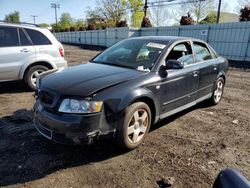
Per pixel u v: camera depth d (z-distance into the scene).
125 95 3.33
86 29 46.75
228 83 9.12
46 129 3.28
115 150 3.64
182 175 3.12
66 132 3.06
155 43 4.48
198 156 3.59
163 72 4.00
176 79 4.24
